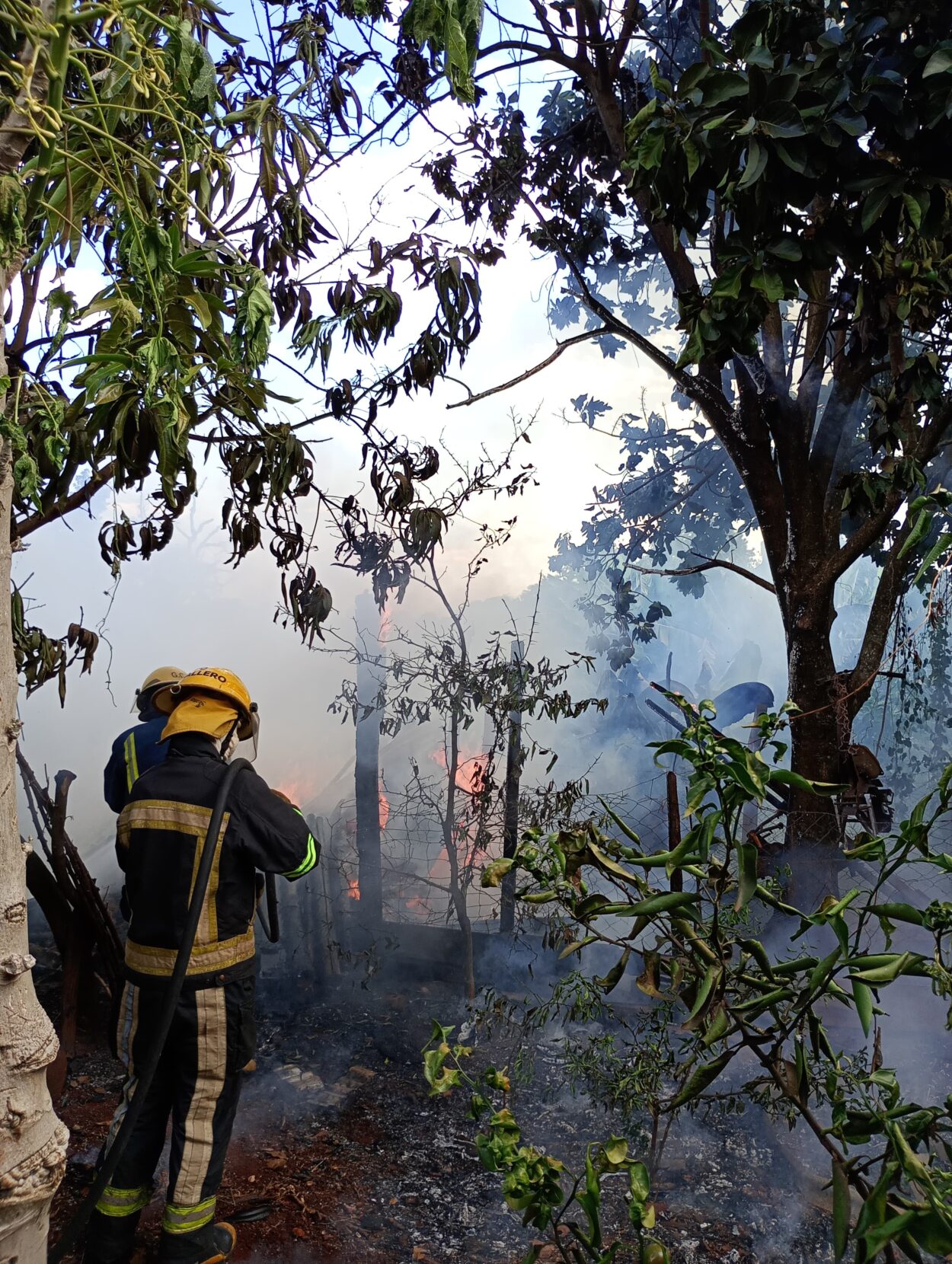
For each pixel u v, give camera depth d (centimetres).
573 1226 140
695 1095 157
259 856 260
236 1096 265
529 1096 360
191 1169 252
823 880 405
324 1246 276
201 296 162
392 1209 295
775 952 397
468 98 190
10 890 150
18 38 146
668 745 137
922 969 131
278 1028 422
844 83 294
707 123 289
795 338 458
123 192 146
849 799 414
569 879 157
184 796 261
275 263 299
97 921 386
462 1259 272
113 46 167
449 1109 354
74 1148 318
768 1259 271
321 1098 361
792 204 302
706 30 464
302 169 271
